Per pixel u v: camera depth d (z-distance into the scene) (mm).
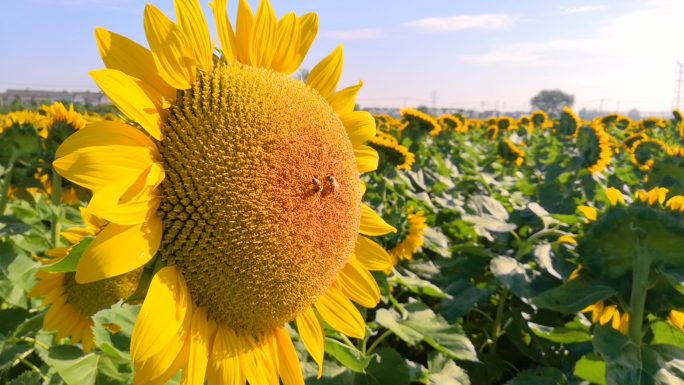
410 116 1695
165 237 269
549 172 1565
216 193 271
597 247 508
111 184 236
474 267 883
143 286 277
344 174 333
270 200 281
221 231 271
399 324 570
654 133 3285
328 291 379
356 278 393
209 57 286
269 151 285
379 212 856
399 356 540
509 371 747
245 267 276
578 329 553
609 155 1380
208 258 272
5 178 568
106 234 244
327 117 328
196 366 274
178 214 269
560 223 886
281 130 292
